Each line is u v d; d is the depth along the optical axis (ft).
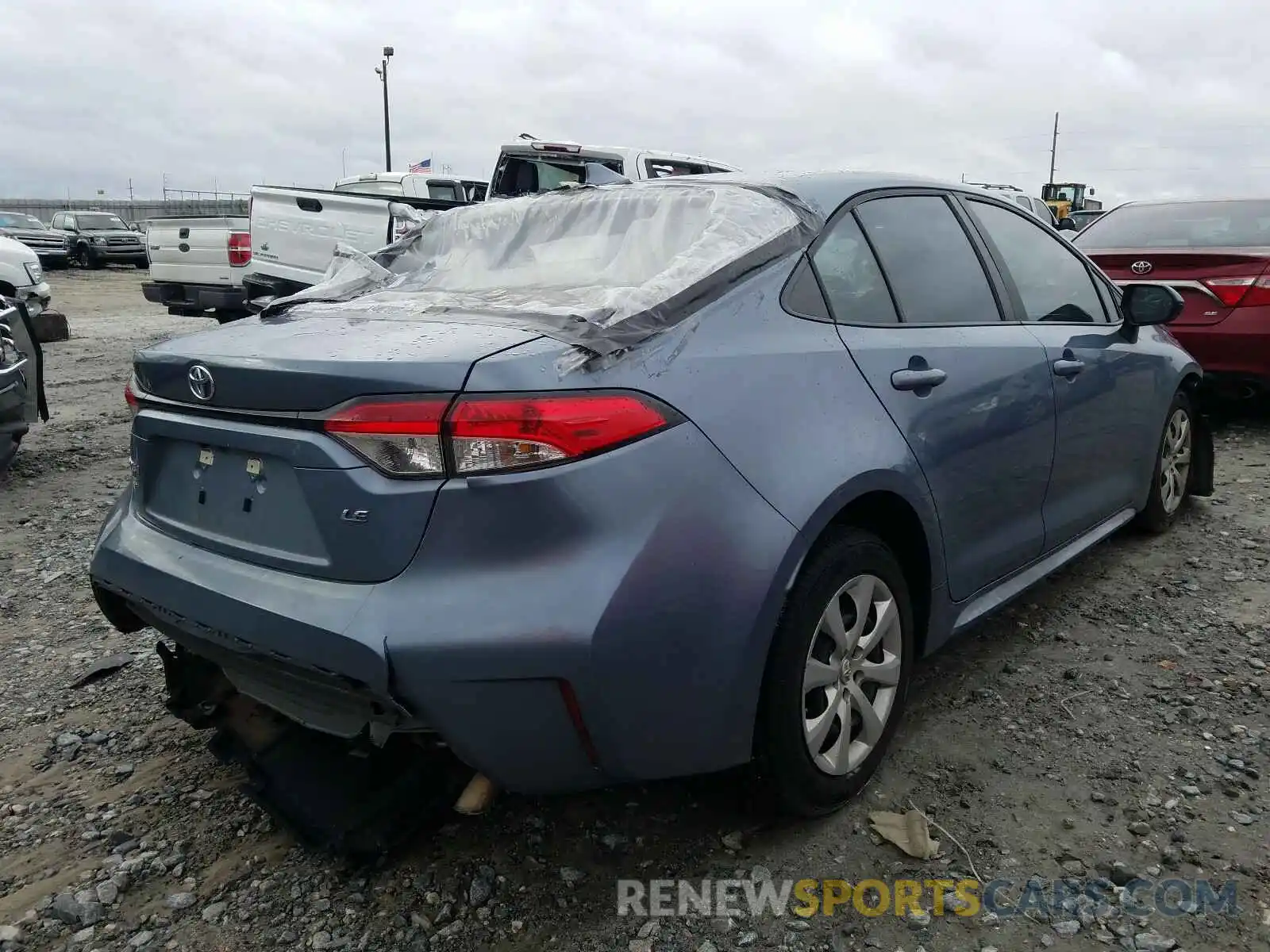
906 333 9.45
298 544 7.26
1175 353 14.76
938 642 9.84
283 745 8.58
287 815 8.08
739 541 7.20
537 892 7.87
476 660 6.50
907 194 10.55
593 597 6.55
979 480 9.98
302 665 6.95
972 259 10.99
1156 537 15.35
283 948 7.37
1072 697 10.63
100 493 19.62
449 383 6.62
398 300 9.68
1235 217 23.17
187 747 10.23
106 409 27.99
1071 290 12.80
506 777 6.92
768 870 8.00
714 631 7.06
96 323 50.78
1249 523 15.96
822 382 8.23
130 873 8.21
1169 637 11.99
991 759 9.46
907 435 8.87
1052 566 11.93
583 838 8.49
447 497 6.61
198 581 7.72
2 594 14.38
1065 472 11.83
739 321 7.98
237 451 7.68
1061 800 8.81
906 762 9.44
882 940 7.26
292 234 35.76
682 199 9.64
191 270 38.55
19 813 9.10
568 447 6.62
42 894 8.00
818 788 8.21
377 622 6.63
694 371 7.41
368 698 6.77
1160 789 8.92
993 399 10.11
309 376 6.93
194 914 7.75
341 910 7.75
